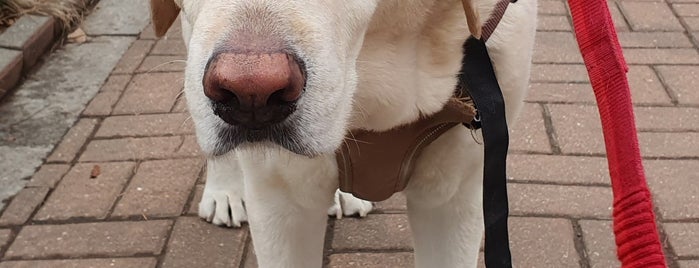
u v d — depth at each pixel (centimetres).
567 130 109
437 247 68
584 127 109
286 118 40
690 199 94
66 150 110
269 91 37
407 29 52
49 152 109
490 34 54
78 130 115
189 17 46
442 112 56
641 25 141
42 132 114
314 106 40
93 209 97
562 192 97
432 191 63
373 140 57
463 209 65
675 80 122
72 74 132
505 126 54
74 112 120
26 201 99
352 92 46
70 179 103
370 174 60
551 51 131
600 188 97
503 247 57
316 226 66
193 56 41
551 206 94
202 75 40
